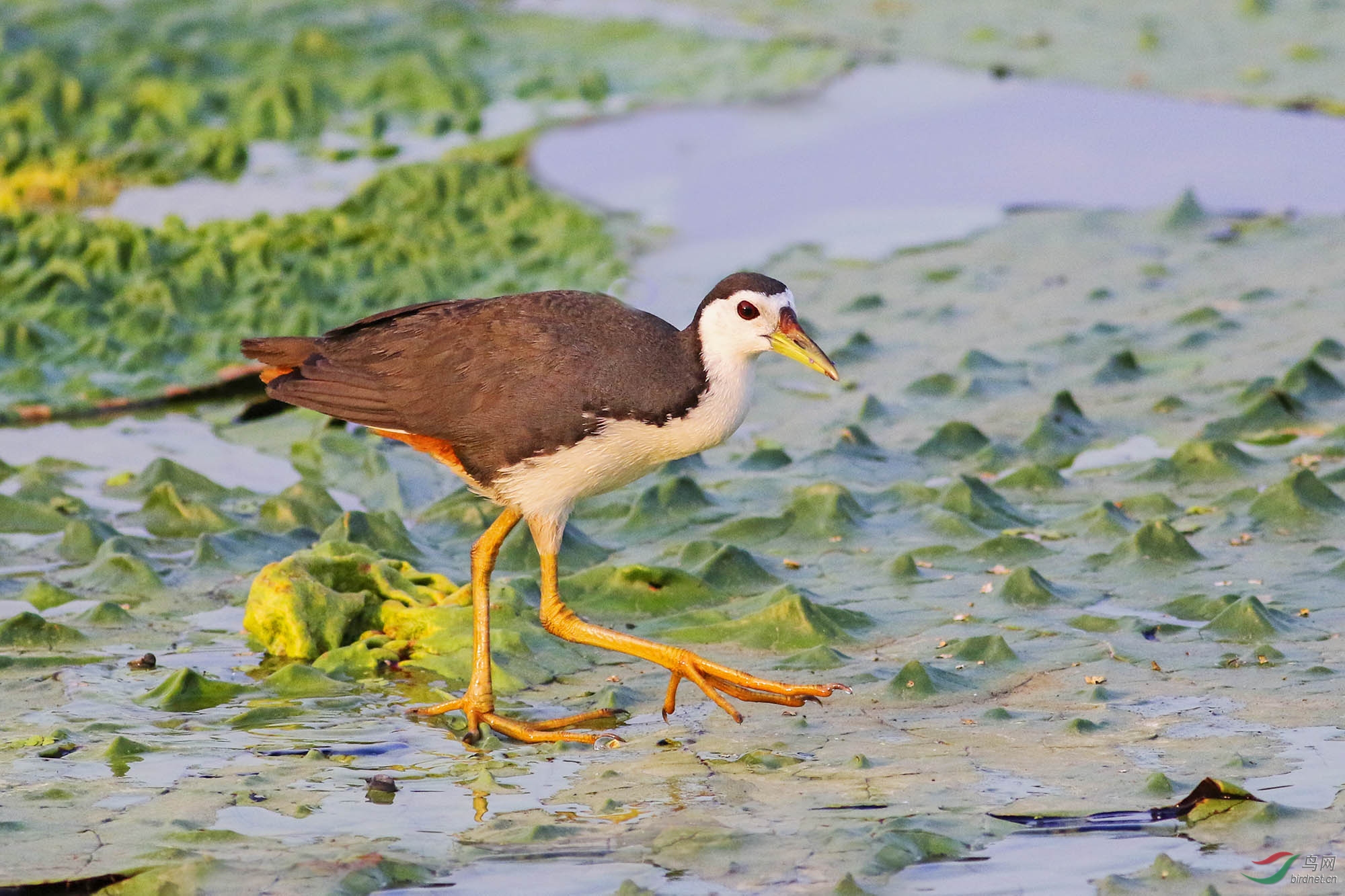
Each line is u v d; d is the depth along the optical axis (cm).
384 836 768
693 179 1933
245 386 1456
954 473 1259
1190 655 952
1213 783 775
